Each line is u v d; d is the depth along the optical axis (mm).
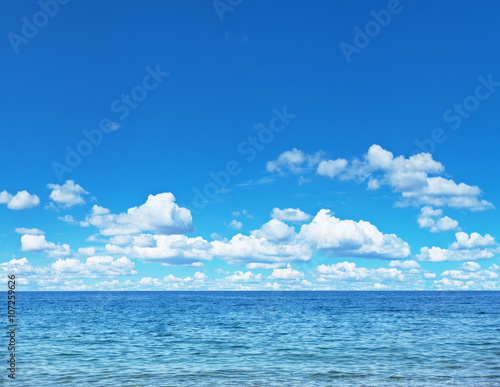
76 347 36844
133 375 25297
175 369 27094
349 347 35875
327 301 150375
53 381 23766
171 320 65312
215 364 28719
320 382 23141
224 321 63062
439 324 55969
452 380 23359
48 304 129750
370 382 23078
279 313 80938
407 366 27469
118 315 77250
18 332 48625
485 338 41062
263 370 26625
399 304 121062
